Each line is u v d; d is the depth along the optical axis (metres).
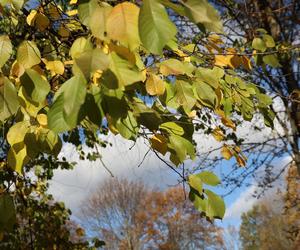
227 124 2.35
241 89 2.21
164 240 33.91
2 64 1.48
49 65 1.80
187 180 1.88
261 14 7.43
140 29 1.14
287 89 7.05
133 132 1.51
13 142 1.62
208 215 1.83
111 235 27.30
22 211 4.96
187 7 1.10
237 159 2.55
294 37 7.68
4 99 1.41
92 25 1.24
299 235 10.73
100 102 1.28
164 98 1.77
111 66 1.27
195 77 1.77
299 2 7.55
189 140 1.88
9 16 2.21
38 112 1.61
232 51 2.21
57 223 6.15
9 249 5.00
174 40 1.65
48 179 5.95
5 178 3.36
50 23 2.21
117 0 1.38
